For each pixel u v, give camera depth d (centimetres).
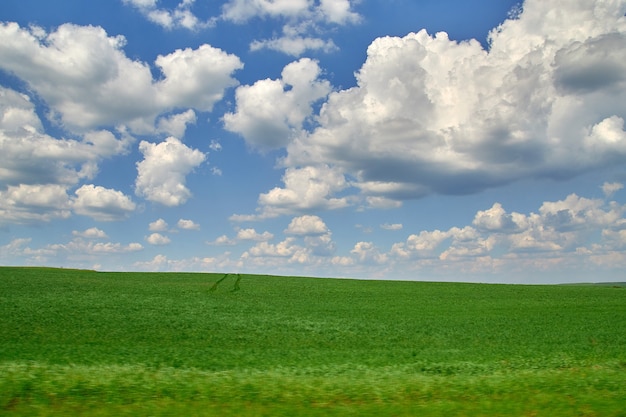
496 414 1334
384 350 3338
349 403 1474
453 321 5028
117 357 2639
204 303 5884
